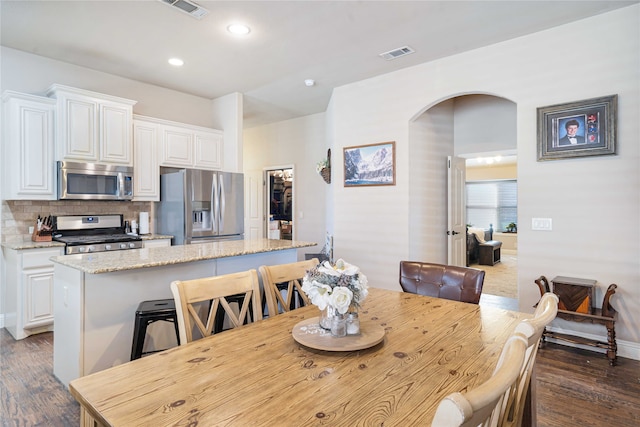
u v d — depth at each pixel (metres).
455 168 4.71
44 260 3.27
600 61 2.88
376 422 0.85
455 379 1.07
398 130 4.07
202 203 4.36
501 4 2.71
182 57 3.67
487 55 3.44
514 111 4.44
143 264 2.15
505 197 10.48
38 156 3.42
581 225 2.99
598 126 2.88
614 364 2.69
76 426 1.95
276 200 6.75
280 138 6.47
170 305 2.20
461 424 0.55
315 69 4.02
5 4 2.70
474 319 1.64
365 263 4.37
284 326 1.55
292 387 1.02
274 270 1.91
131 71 4.07
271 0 2.64
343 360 1.20
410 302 1.93
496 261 8.00
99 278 2.14
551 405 2.16
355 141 4.45
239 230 4.72
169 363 1.18
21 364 2.69
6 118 3.36
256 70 4.04
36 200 3.60
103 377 1.07
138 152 4.18
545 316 1.07
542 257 3.18
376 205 4.27
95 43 3.37
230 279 1.67
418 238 4.18
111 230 4.18
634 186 2.77
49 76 3.72
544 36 3.13
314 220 5.98
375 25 3.02
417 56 3.67
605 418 2.03
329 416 0.87
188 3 2.69
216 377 1.08
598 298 2.92
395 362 1.18
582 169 2.98
